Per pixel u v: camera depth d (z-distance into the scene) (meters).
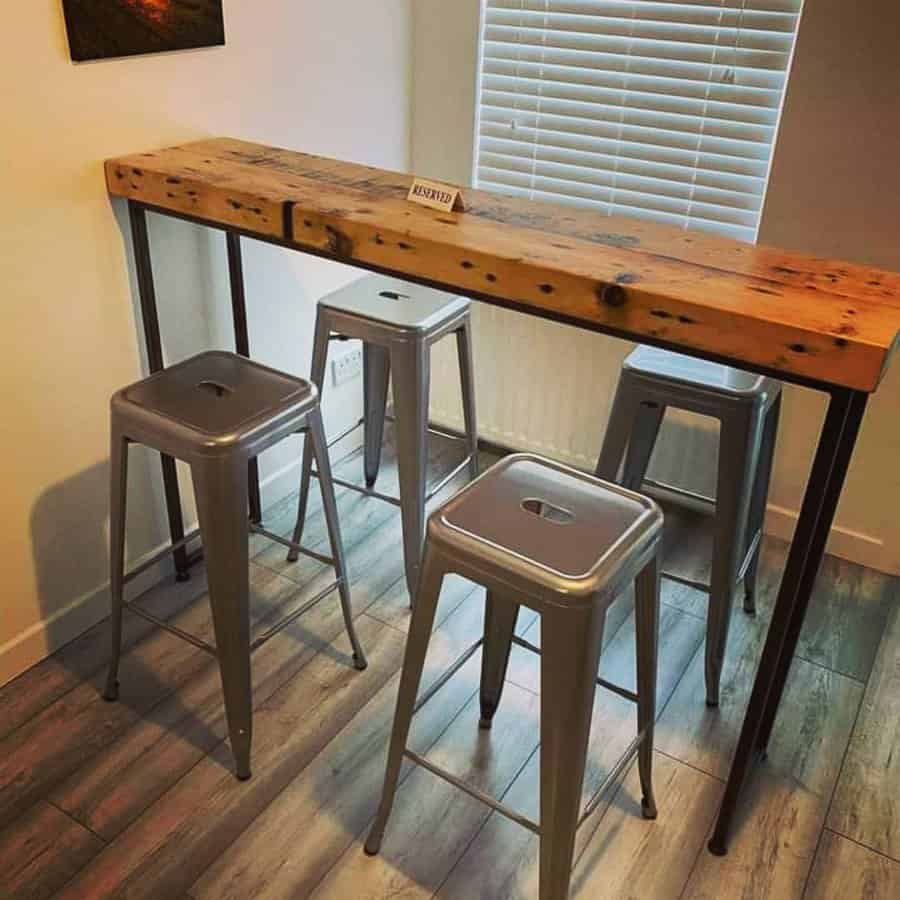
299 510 2.44
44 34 1.71
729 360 1.37
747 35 2.24
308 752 1.93
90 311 1.99
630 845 1.76
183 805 1.81
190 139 2.08
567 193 2.67
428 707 2.05
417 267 1.60
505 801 1.84
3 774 1.86
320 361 2.21
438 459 3.04
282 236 1.75
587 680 1.35
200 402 1.75
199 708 2.03
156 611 2.30
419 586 1.48
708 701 2.08
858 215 2.20
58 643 2.17
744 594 2.40
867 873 1.73
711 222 2.49
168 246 2.14
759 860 1.74
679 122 2.42
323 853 1.73
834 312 1.33
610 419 1.96
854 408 1.37
